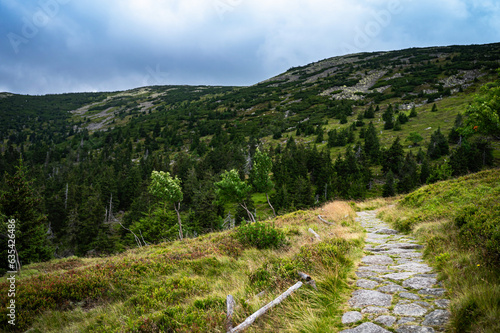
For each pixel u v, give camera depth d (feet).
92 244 142.41
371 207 71.51
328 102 548.72
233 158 330.75
